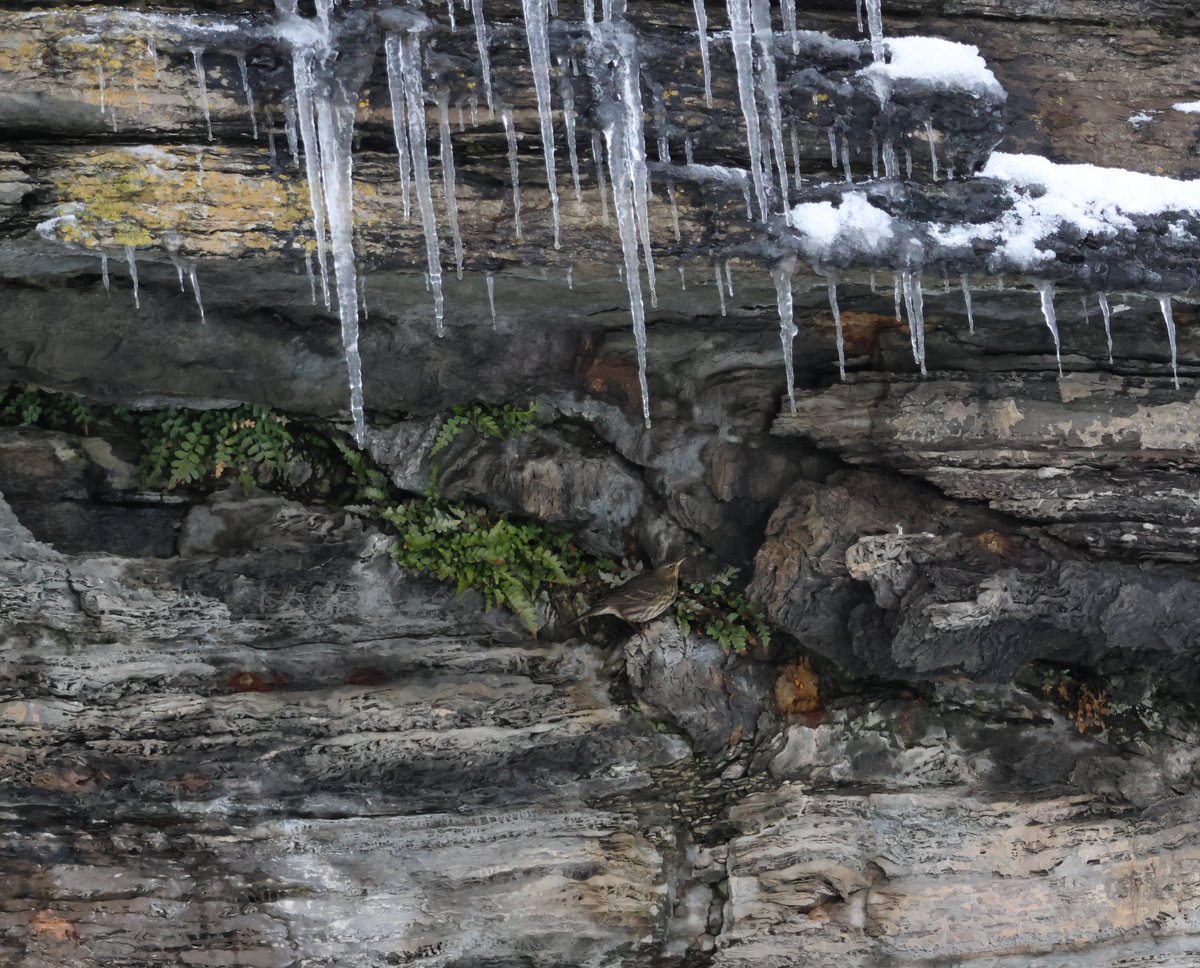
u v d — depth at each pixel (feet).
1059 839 22.62
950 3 20.03
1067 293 20.35
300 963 20.86
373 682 23.50
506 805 22.76
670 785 23.72
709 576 25.13
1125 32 20.66
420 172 17.56
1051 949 22.43
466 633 24.40
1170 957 22.63
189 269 17.84
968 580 21.26
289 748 22.20
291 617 23.39
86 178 16.94
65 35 16.49
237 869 21.16
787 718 24.43
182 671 22.48
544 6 17.38
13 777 21.01
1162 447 22.11
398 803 22.35
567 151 18.22
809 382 23.90
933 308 21.74
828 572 22.40
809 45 18.75
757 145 18.22
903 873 22.31
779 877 22.34
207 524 23.48
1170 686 24.91
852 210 18.99
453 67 17.39
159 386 22.21
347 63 17.11
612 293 20.74
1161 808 22.90
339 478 24.70
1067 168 20.07
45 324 20.48
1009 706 24.06
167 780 21.63
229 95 17.03
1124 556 22.26
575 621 24.61
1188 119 20.72
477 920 21.67
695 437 24.35
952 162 19.51
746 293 20.95
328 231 17.75
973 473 22.21
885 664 22.72
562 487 24.75
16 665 21.65
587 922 21.97
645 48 18.10
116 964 20.24
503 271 18.65
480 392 24.14
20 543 22.18
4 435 22.50
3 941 19.97
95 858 20.71
